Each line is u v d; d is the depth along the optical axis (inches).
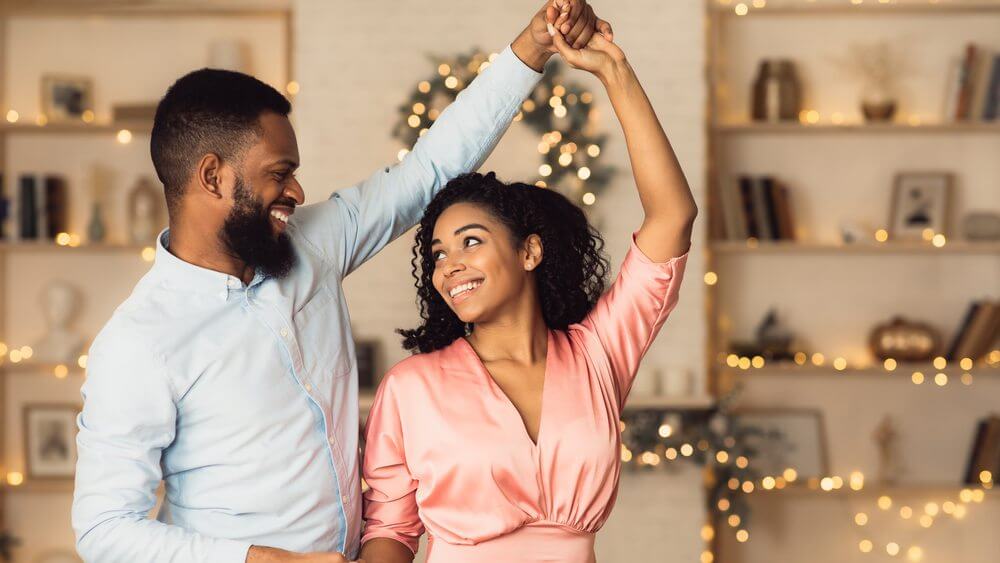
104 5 180.9
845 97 180.5
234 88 67.8
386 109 174.7
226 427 68.4
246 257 68.6
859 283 181.5
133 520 65.1
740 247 171.5
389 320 173.9
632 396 168.6
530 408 72.4
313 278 74.3
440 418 71.2
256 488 68.7
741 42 181.6
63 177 184.9
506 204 73.3
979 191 179.6
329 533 71.2
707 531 172.4
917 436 180.9
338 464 71.9
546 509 70.4
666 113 173.2
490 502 69.9
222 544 64.6
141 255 186.2
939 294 180.4
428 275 77.3
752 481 168.2
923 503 181.5
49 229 180.1
